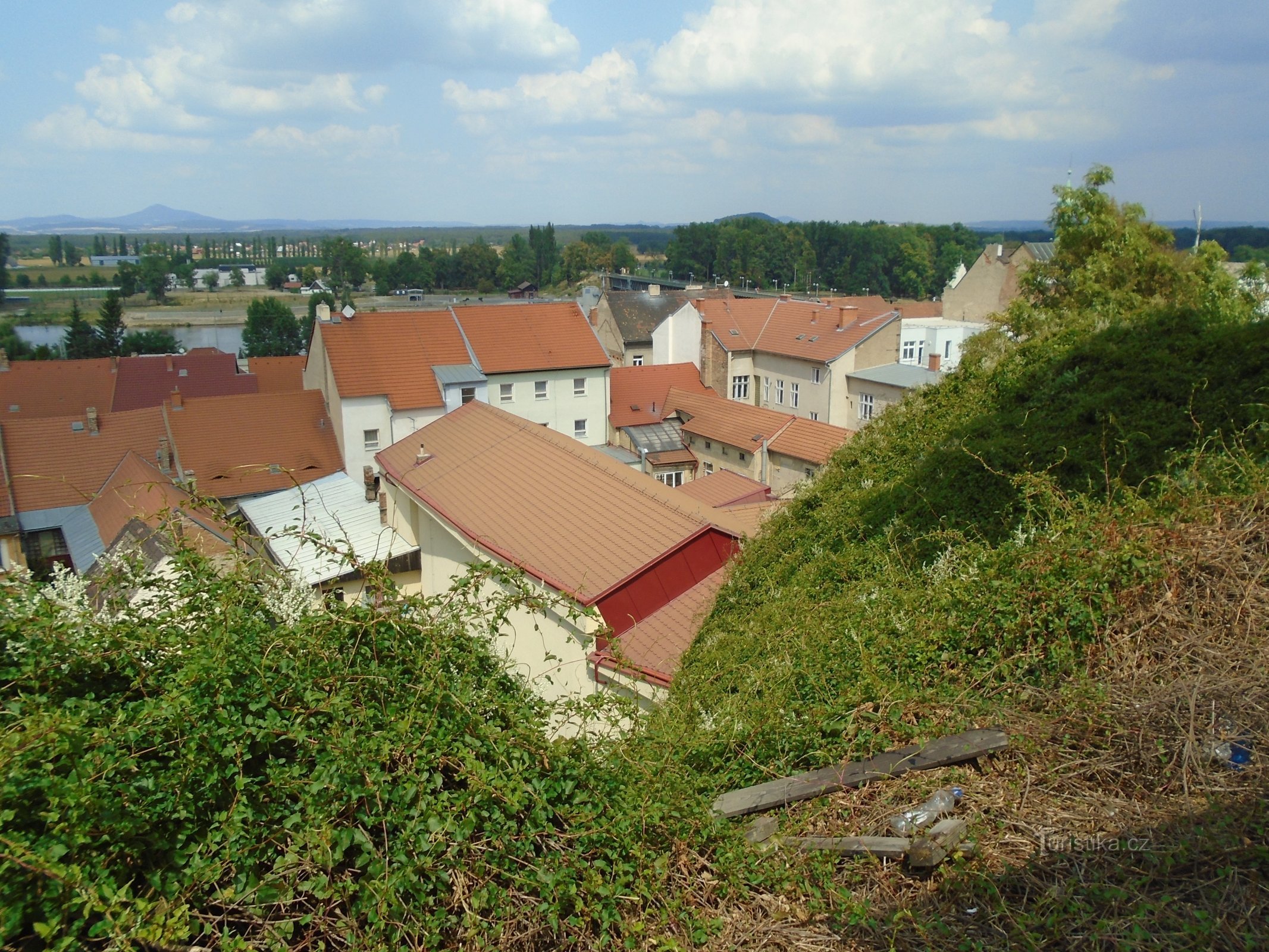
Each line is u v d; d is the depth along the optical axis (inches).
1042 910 168.7
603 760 220.8
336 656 201.0
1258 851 167.8
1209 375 378.0
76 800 147.3
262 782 178.2
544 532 546.6
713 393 1752.0
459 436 807.1
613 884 179.2
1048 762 212.2
